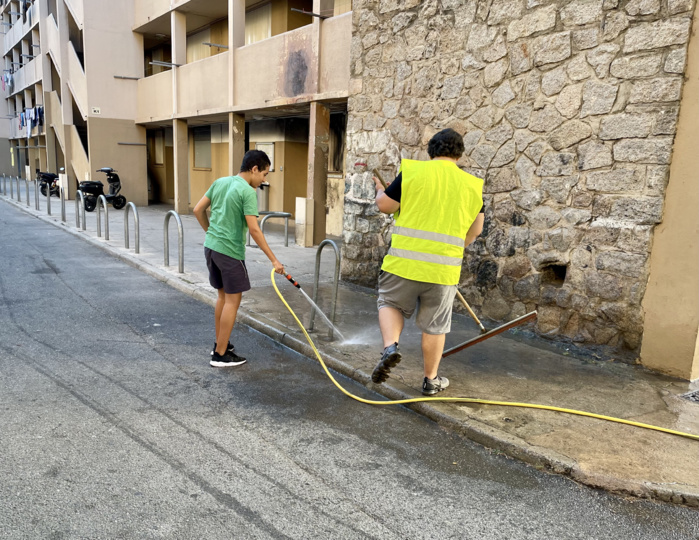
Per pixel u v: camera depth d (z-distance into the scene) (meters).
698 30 4.22
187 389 4.21
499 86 5.73
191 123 17.86
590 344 5.11
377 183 4.05
